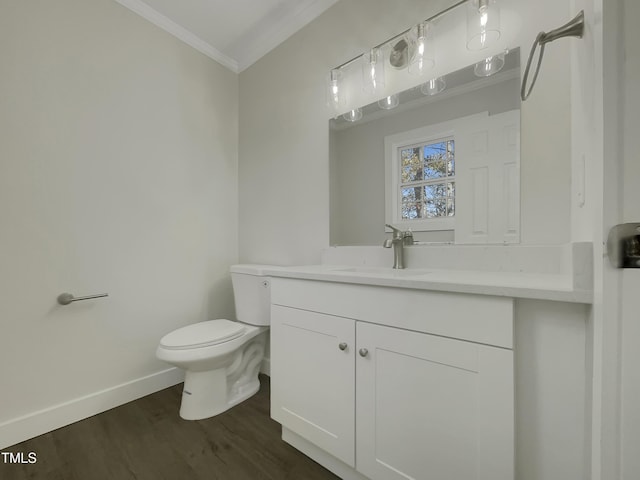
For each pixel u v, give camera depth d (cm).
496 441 77
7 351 134
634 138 46
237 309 191
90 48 160
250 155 227
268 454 128
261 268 178
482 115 126
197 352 147
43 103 144
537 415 74
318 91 183
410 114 147
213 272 218
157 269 188
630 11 46
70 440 137
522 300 75
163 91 192
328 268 154
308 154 188
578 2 88
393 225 153
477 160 127
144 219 182
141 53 182
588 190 71
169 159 195
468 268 127
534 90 113
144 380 179
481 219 126
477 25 123
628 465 47
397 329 95
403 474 93
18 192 137
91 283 160
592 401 61
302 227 192
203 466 121
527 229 115
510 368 74
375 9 157
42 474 116
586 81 73
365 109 162
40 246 143
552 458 72
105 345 165
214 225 220
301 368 124
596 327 55
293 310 127
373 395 100
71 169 153
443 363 85
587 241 73
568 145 106
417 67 141
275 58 208
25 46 139
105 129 166
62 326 150
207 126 217
